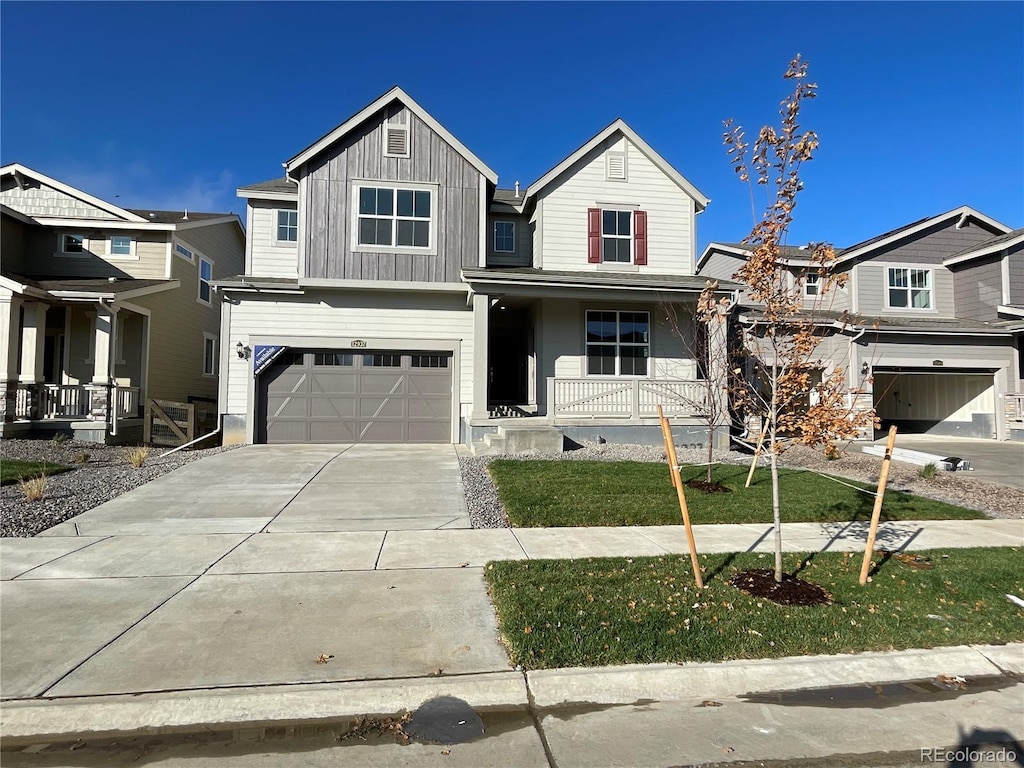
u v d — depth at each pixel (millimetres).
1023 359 18922
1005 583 5035
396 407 14094
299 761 2723
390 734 2953
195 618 4137
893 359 17828
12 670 3381
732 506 7715
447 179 14227
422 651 3695
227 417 13492
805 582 4938
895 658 3748
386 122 14094
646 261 14844
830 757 2811
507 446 11672
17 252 16688
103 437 13727
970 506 8320
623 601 4461
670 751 2842
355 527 6695
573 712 3178
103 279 16953
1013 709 3266
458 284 13953
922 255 19906
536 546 6016
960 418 19281
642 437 13203
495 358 17641
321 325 13828
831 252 4922
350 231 13781
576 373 14461
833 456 4988
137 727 2961
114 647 3678
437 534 6441
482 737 2932
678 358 14742
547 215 14695
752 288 5188
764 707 3260
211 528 6578
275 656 3592
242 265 23859
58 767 2666
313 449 12594
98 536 6219
